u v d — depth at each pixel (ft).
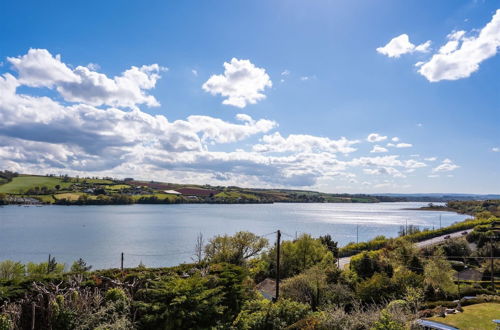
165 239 348.18
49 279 68.85
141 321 64.80
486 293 108.17
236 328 69.62
